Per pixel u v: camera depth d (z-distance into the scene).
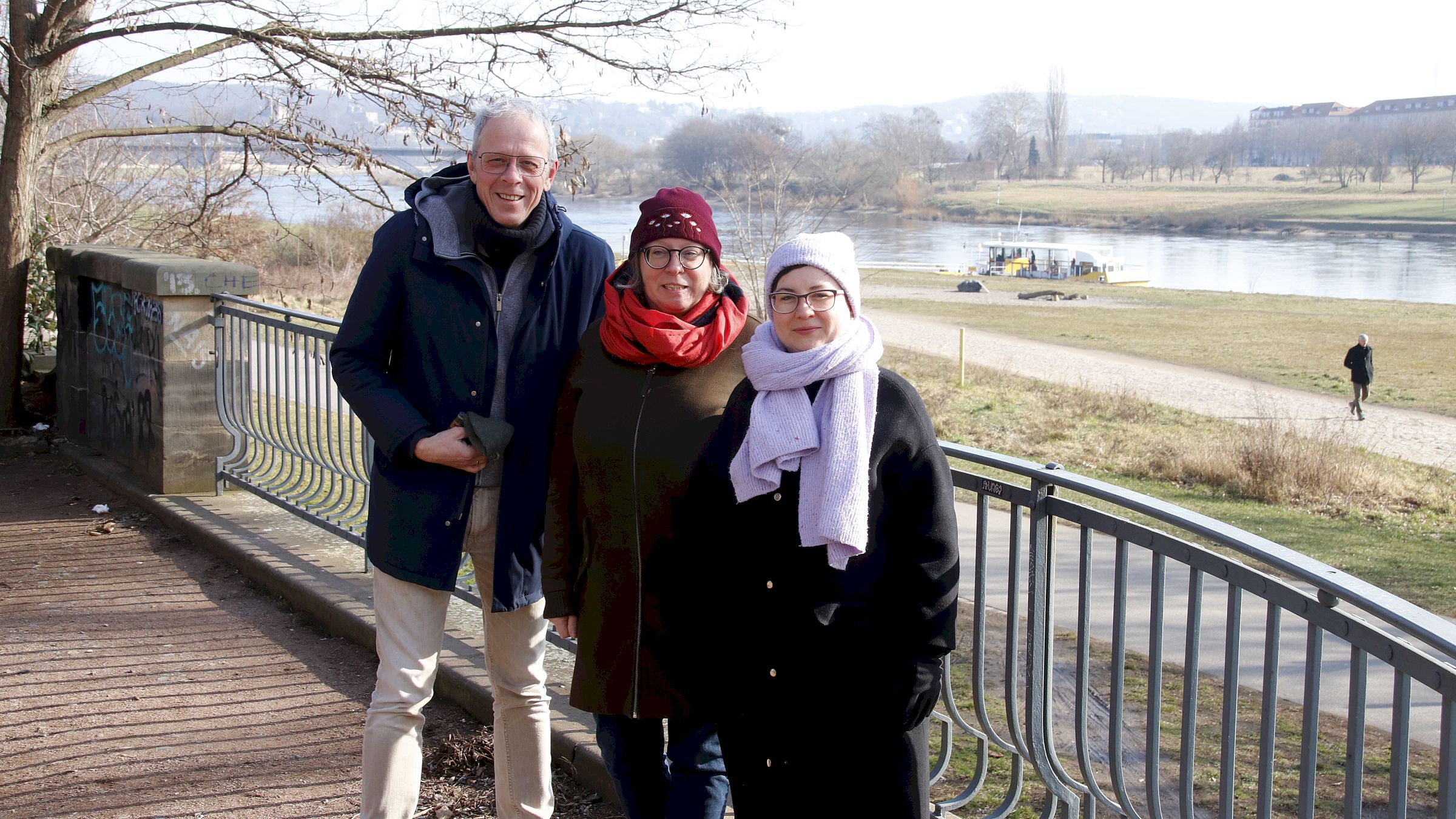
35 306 9.51
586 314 2.76
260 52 8.85
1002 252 70.81
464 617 4.35
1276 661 1.90
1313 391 27.55
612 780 2.98
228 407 6.29
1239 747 5.50
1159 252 94.00
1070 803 2.58
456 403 2.66
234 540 5.39
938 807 2.91
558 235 2.69
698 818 2.48
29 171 8.17
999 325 42.41
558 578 2.59
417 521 2.62
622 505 2.41
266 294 17.20
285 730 3.64
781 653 2.16
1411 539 12.98
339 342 2.68
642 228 2.40
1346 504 14.91
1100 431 20.17
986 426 20.28
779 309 2.19
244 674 4.10
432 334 2.64
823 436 2.12
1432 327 42.06
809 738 2.15
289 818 3.09
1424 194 153.25
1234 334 39.66
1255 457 16.08
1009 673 2.63
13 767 3.38
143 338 6.38
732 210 28.25
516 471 2.70
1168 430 20.45
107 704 3.83
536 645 2.86
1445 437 21.52
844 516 2.03
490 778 3.31
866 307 49.22
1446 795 1.57
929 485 2.11
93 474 6.84
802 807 2.17
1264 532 13.27
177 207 15.13
